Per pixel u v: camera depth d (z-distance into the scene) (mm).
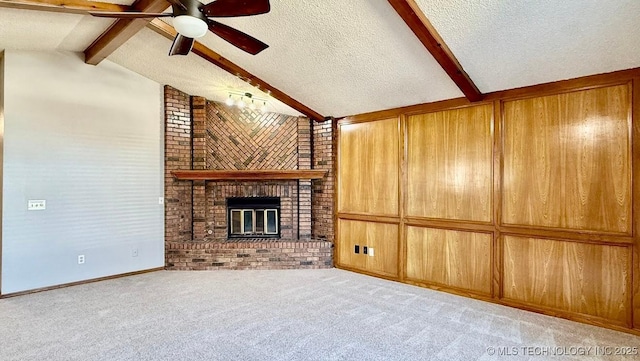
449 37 2812
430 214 4051
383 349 2537
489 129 3594
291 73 4023
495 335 2773
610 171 2896
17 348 2521
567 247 3115
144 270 4676
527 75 3164
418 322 3025
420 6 2539
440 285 3949
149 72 4578
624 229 2834
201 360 2361
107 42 3625
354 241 4812
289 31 3254
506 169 3475
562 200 3145
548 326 2947
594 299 2975
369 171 4652
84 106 4191
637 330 2766
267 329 2861
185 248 4840
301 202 5164
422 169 4125
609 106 2896
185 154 5059
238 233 5336
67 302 3498
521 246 3383
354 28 3012
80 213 4148
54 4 2775
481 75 3295
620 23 2371
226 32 2553
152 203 4766
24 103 3787
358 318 3104
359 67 3613
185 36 2512
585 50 2703
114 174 4430
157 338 2686
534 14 2436
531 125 3322
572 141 3088
